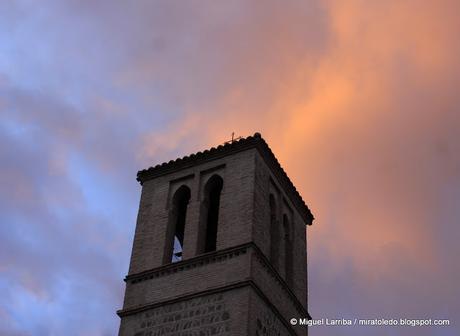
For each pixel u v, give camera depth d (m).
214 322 33.66
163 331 34.69
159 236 39.69
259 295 34.88
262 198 39.78
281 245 41.03
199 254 37.66
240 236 36.84
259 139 41.25
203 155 42.41
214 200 42.09
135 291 37.34
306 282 43.06
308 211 46.72
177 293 35.91
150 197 42.44
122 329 35.78
